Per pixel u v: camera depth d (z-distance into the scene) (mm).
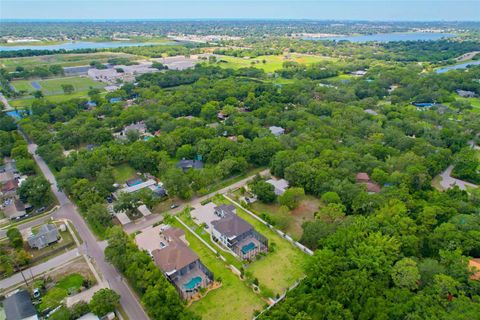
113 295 77000
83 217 116188
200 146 155125
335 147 158500
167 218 111438
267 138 161375
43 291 84438
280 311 71875
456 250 85562
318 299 74750
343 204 115562
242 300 82562
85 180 123750
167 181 123500
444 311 67625
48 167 153125
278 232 107062
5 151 159750
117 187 133375
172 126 183250
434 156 145375
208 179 130250
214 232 103750
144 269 82250
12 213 115062
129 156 148750
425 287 76438
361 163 137625
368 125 186000
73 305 76562
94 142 172250
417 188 124062
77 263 94625
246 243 100500
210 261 95625
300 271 91625
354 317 71812
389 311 69062
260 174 144625
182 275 88062
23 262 91750
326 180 124188
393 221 96875
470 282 75375
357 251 86312
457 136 168375
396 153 151250
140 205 119875
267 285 87000
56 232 103625
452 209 102625
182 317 72000
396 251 86500
